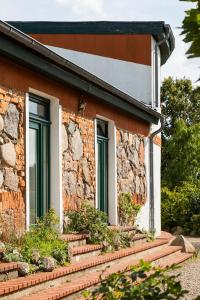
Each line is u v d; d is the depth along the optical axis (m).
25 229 9.10
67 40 18.23
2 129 8.69
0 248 7.89
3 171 8.69
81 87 10.99
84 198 11.61
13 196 8.90
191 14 3.52
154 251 13.52
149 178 16.34
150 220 16.30
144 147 15.91
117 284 4.52
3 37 8.19
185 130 30.09
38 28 18.34
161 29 17.52
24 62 9.03
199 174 30.31
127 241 12.26
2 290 6.73
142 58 17.64
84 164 11.65
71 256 9.22
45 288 7.80
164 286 4.62
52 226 9.84
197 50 3.57
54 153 10.55
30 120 9.98
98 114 12.45
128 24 17.77
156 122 16.31
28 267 7.79
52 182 10.55
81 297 8.07
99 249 10.66
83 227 10.87
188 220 23.22
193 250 15.61
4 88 8.77
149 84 17.53
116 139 13.63
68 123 10.97
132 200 14.74
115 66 17.80
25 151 9.27
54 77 10.10
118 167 13.76
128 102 13.54
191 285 10.43
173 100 34.22
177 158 30.03
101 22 17.97
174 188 26.77
